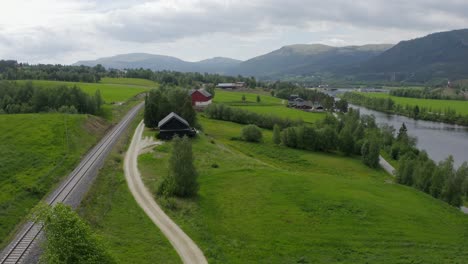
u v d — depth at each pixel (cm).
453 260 4850
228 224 5488
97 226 4828
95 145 9225
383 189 7875
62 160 7369
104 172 6938
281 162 10969
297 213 5994
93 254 2988
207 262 4359
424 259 4812
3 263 3878
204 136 11156
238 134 13175
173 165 6347
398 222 5975
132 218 5244
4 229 4628
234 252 4694
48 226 2984
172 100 12025
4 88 14450
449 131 19512
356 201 6612
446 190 8581
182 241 4762
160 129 10094
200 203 6116
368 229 5609
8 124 9750
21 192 5675
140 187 6444
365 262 4647
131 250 4384
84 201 5456
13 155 7288
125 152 8706
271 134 14162
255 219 5700
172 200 5772
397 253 4950
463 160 13425
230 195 6581
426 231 5788
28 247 4175
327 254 4816
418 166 9719
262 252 4753
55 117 10781
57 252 2898
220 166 8244
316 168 10712
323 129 13025
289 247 4931
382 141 14275
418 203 7188
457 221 6469
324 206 6316
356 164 11625
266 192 6819
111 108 14950
